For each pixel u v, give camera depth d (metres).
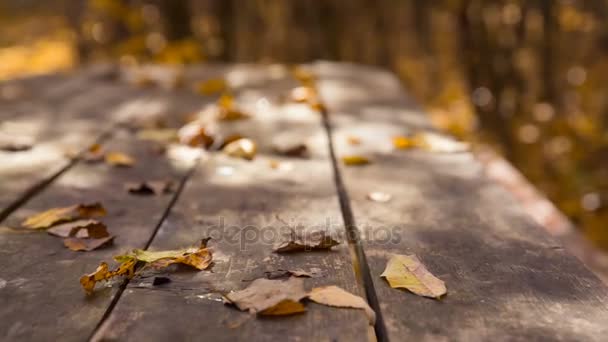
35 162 0.90
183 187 0.81
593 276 0.58
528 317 0.52
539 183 2.69
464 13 2.76
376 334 0.53
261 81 1.61
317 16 2.69
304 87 1.49
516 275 0.59
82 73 1.72
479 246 0.64
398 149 0.99
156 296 0.54
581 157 2.68
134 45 2.57
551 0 2.78
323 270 0.59
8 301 0.54
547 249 0.64
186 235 0.66
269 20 2.64
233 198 0.77
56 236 0.66
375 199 0.77
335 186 0.81
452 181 0.84
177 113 1.24
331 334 0.49
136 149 0.98
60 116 1.20
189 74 1.72
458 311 0.53
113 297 0.55
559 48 2.81
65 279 0.58
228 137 1.00
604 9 2.76
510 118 2.79
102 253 0.63
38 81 1.60
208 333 0.49
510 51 2.79
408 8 2.74
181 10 2.60
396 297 0.55
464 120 2.79
